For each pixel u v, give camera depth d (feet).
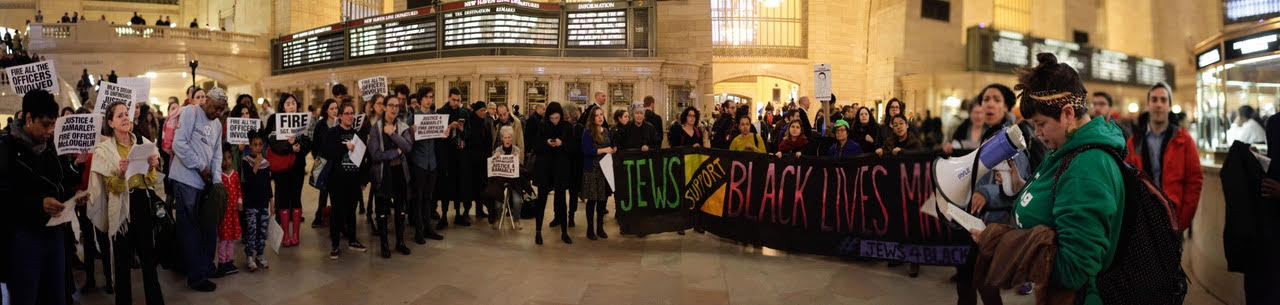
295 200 21.85
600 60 52.49
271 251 20.59
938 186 7.41
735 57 91.50
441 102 55.31
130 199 13.92
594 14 53.62
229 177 17.53
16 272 11.51
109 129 14.20
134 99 15.62
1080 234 5.89
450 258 19.62
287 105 22.89
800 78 91.81
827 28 92.02
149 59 79.61
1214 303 13.29
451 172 25.22
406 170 20.40
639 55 53.47
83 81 62.03
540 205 21.93
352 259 19.49
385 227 19.76
